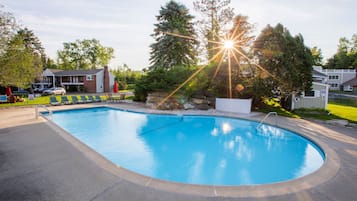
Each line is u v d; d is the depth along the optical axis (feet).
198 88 46.80
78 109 45.83
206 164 18.83
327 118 34.81
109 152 21.81
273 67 39.34
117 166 13.43
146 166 18.33
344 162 14.78
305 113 40.81
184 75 48.24
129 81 146.30
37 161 14.12
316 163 18.53
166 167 18.16
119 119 38.27
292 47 39.14
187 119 37.99
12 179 11.46
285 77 38.55
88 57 159.84
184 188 10.64
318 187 11.00
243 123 34.53
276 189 10.67
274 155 21.04
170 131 30.63
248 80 43.19
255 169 17.71
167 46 70.85
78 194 10.01
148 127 32.81
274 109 46.21
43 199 9.53
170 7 73.10
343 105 57.67
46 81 115.34
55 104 50.42
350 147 18.66
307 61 39.88
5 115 33.91
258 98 43.57
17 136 20.66
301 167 18.06
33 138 19.95
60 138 19.98
